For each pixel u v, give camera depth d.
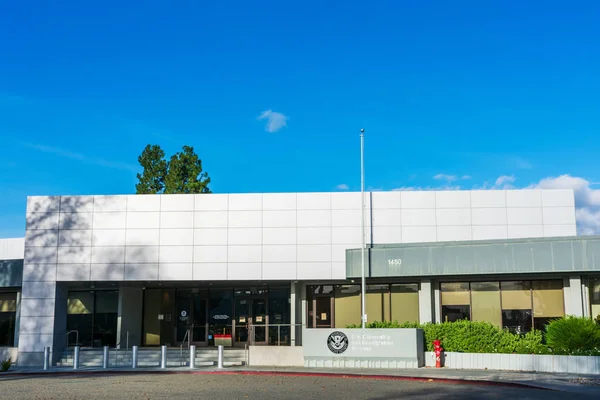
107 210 36.16
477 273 31.03
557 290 32.47
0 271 38.41
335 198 35.44
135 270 35.47
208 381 23.02
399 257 32.47
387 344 28.28
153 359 34.25
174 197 36.00
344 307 36.75
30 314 35.34
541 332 30.23
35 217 36.38
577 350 25.38
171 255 35.53
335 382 22.45
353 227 35.06
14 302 40.88
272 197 35.66
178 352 34.56
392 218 34.97
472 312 33.50
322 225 35.22
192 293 40.53
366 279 34.50
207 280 35.47
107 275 35.53
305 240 35.19
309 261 35.00
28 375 28.02
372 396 17.88
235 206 35.75
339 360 28.91
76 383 22.75
